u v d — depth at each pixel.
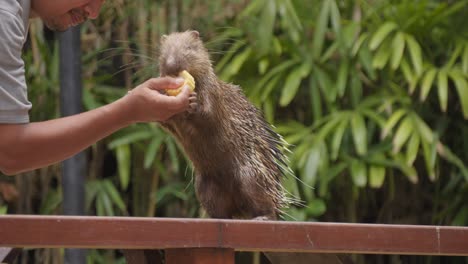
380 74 9.91
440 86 9.02
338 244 4.08
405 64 9.45
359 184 8.97
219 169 5.32
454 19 9.89
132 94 4.08
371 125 9.55
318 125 9.57
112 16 9.58
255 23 9.62
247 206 5.38
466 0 9.62
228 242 3.84
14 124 3.84
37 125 3.92
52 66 9.60
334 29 9.18
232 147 5.29
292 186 9.00
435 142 9.05
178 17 9.51
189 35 5.58
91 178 9.79
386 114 9.62
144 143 9.70
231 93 5.51
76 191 8.30
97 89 9.69
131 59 9.59
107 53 9.73
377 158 9.34
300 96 10.05
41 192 9.82
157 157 9.62
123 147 9.27
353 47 9.47
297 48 9.67
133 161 9.89
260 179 5.36
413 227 4.26
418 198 10.12
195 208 9.71
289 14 9.32
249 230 3.88
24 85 3.88
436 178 9.82
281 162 5.82
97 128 4.02
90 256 9.33
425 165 10.02
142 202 9.83
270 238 3.92
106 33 9.71
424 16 9.55
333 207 10.00
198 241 3.78
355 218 9.91
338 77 9.34
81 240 3.58
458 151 10.16
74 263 8.28
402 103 9.47
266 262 8.48
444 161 10.06
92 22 9.68
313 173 8.85
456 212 9.98
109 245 3.62
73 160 8.31
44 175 9.67
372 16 9.72
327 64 9.82
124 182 9.12
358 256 9.98
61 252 9.70
